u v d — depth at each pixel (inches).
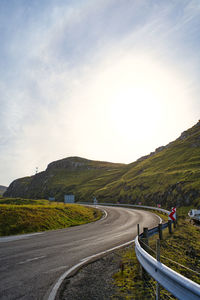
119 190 3061.0
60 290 214.2
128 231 665.6
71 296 201.8
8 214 781.9
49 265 303.9
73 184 4995.1
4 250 398.3
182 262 367.2
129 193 2674.7
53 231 687.7
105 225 837.2
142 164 4217.5
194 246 490.6
